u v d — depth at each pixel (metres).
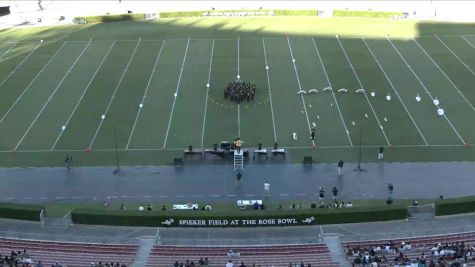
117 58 106.88
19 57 108.12
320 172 71.44
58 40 117.00
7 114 86.56
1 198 67.25
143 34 119.88
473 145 76.31
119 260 54.47
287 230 60.53
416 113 84.50
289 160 74.00
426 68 99.50
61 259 54.31
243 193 67.69
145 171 72.50
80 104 89.25
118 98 90.94
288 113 85.31
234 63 103.44
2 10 135.00
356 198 66.25
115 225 61.34
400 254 53.03
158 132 81.06
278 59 104.75
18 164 74.19
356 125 81.56
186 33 119.94
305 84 94.31
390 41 112.38
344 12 128.38
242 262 52.41
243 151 74.69
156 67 102.50
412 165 72.50
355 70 99.12
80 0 146.62
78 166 73.69
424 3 136.62
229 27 123.12
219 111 86.44
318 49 109.00
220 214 60.69
